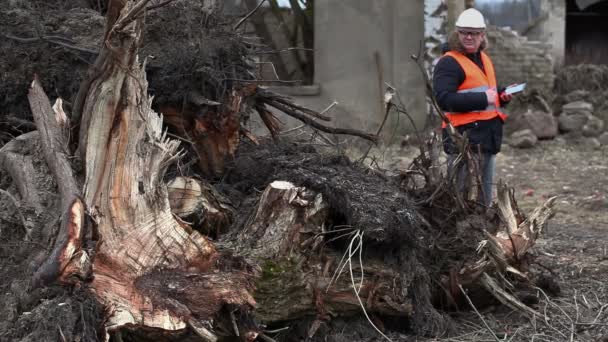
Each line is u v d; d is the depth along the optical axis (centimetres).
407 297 484
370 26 1313
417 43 1322
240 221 468
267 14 1283
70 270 367
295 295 446
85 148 422
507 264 516
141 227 406
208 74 502
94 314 365
